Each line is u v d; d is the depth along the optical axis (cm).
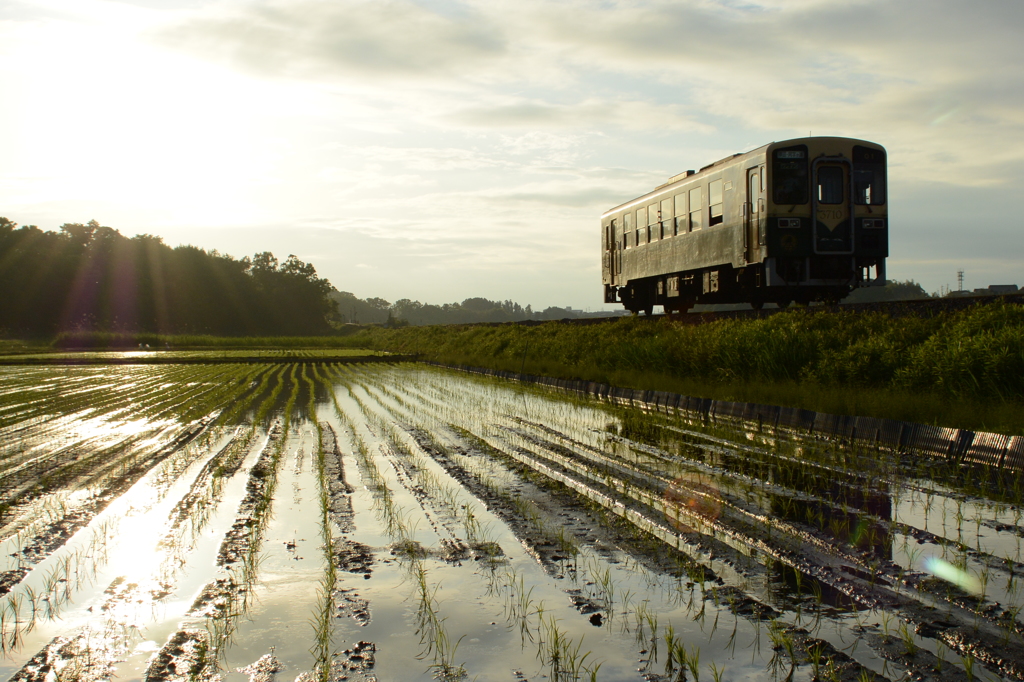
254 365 4078
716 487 848
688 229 2628
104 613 533
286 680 430
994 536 647
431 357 4500
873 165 2198
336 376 3038
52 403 2073
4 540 719
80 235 12650
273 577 600
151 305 11875
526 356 3120
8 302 10506
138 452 1213
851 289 2253
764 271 2209
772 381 1606
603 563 613
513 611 522
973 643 442
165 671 444
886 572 560
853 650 443
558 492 862
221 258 14200
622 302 3372
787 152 2153
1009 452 918
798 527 680
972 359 1238
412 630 496
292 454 1150
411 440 1270
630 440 1211
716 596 534
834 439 1170
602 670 433
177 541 700
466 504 813
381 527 734
